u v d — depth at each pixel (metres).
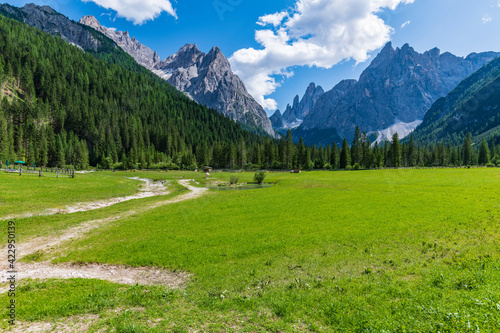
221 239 22.48
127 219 31.84
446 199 34.41
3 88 173.12
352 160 159.88
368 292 12.21
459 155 173.75
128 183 74.69
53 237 24.69
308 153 163.38
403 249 17.70
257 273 15.59
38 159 135.75
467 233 19.58
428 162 171.38
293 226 25.53
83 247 21.73
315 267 15.94
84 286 14.23
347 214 29.23
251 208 36.38
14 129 142.50
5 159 115.38
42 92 199.25
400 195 41.16
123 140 191.88
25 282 15.01
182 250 20.19
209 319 10.84
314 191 52.44
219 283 14.62
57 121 175.50
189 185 77.25
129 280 15.84
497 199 31.59
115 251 20.42
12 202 35.12
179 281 15.48
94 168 161.12
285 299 12.15
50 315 11.20
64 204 39.06
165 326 10.22
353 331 9.30
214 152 177.50
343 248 18.78
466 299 9.92
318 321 10.32
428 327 8.55
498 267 12.89
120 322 10.48
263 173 84.62
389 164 155.25
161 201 46.75
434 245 17.75
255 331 9.88
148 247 21.16
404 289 11.90
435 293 11.11
